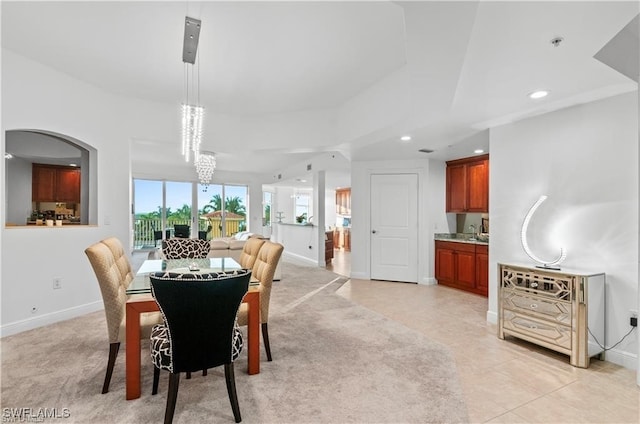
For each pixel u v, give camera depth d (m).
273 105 4.50
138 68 3.41
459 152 4.93
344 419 1.83
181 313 1.69
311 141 4.66
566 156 2.88
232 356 1.84
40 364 2.44
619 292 2.56
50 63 3.31
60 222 3.63
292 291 4.95
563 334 2.59
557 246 2.93
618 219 2.57
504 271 3.05
